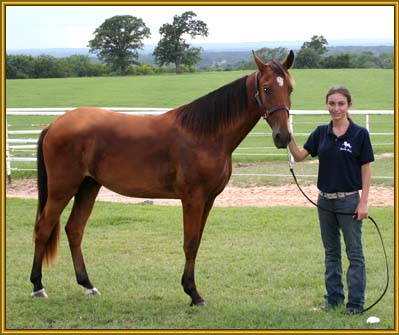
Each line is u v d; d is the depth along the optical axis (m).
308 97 39.66
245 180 13.43
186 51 84.94
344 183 5.23
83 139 5.71
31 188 13.33
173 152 5.54
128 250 7.76
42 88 49.88
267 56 36.75
